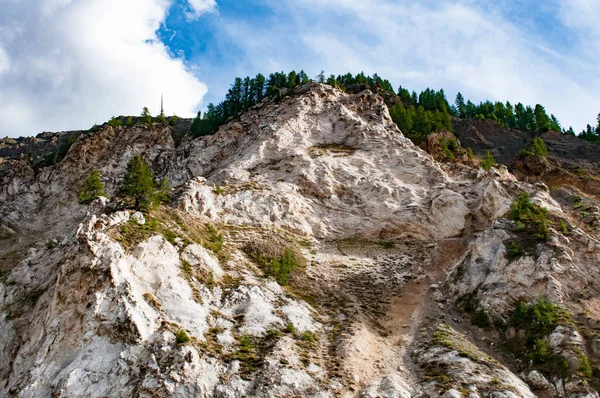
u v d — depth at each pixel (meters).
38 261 50.75
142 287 40.38
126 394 32.53
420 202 66.06
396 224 63.62
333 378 35.69
